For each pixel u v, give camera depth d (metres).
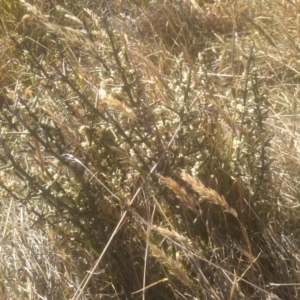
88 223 0.52
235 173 0.53
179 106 0.51
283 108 0.74
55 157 0.51
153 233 0.52
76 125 0.54
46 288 0.52
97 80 0.66
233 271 0.50
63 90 0.56
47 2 0.88
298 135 0.65
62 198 0.51
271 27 0.89
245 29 0.90
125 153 0.49
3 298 0.48
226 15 0.90
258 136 0.53
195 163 0.52
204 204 0.53
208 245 0.52
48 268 0.53
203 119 0.55
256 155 0.55
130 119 0.50
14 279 0.53
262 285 0.50
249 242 0.48
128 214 0.52
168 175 0.50
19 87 0.59
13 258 0.55
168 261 0.42
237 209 0.53
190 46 0.86
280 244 0.52
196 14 0.93
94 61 0.73
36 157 0.55
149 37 0.88
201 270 0.48
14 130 0.53
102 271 0.50
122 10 0.93
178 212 0.51
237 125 0.53
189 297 0.49
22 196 0.56
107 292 0.52
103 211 0.52
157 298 0.50
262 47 0.83
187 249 0.45
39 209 0.56
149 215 0.51
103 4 0.92
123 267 0.52
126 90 0.49
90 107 0.50
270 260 0.52
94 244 0.53
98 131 0.51
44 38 0.80
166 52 0.79
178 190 0.43
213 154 0.53
